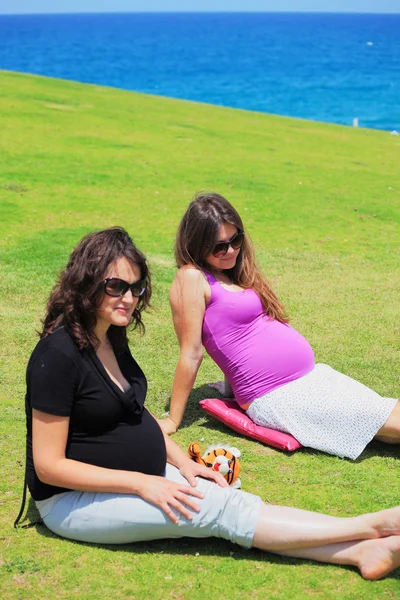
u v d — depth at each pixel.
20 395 5.21
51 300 3.47
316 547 3.44
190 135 18.23
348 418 4.50
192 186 13.07
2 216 10.31
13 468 4.26
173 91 57.41
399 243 10.35
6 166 13.28
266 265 8.89
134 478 3.41
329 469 4.38
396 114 42.78
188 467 3.76
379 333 6.71
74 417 3.45
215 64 86.94
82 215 10.69
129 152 15.48
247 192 13.03
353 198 13.14
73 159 14.34
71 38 172.50
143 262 3.51
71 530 3.50
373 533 3.36
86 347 3.38
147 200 11.87
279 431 4.67
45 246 8.95
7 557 3.44
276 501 4.02
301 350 4.73
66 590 3.23
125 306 3.45
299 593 3.26
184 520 3.39
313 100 50.38
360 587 3.31
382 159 17.72
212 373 5.86
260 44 135.38
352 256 9.54
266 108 46.16
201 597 3.21
